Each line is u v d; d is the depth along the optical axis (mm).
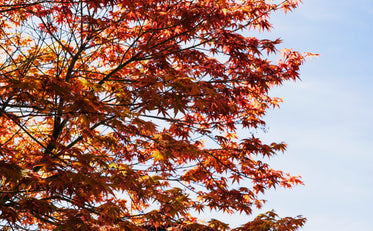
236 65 7992
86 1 6719
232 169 9312
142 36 8688
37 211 5535
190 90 5965
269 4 7902
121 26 8617
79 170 5281
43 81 5324
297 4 7789
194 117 9414
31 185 5488
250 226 6645
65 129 8297
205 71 7953
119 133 7719
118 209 6199
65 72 9250
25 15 8234
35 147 8438
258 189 9203
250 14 7750
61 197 6473
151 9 7730
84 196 6066
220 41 7469
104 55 9453
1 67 7625
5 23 8961
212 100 6355
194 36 7887
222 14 6934
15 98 5449
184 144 6855
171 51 8344
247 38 7883
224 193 8758
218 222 6855
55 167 5094
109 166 6395
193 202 7574
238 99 9086
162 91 5922
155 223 6812
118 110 5801
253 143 8719
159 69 8766
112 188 5668
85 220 5715
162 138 7031
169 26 7914
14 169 4961
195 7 7176
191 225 6684
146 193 6488
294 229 6461
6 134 8602
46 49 8914
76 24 8359
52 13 8055
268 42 7461
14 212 5352
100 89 5891
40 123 8859
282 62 7945
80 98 5359
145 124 5969
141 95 5918
